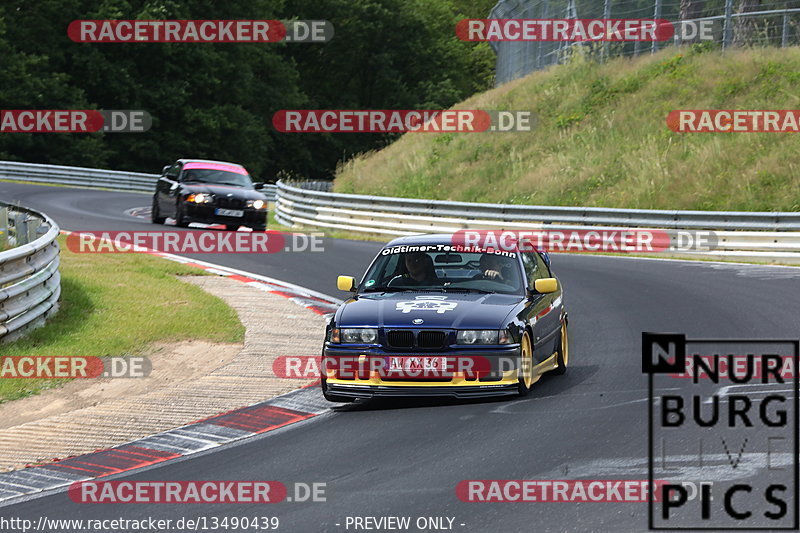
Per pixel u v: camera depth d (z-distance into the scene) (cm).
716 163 10319
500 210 9538
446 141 13412
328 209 10994
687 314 5119
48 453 2922
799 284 6200
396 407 3400
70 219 9825
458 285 3712
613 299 5741
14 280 4188
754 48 12369
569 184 11156
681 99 11919
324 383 3400
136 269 6356
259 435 3084
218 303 5350
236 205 9194
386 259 3866
